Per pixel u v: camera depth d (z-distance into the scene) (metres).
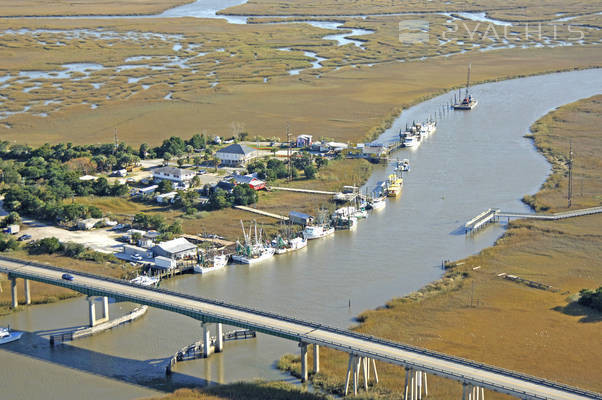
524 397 180.25
